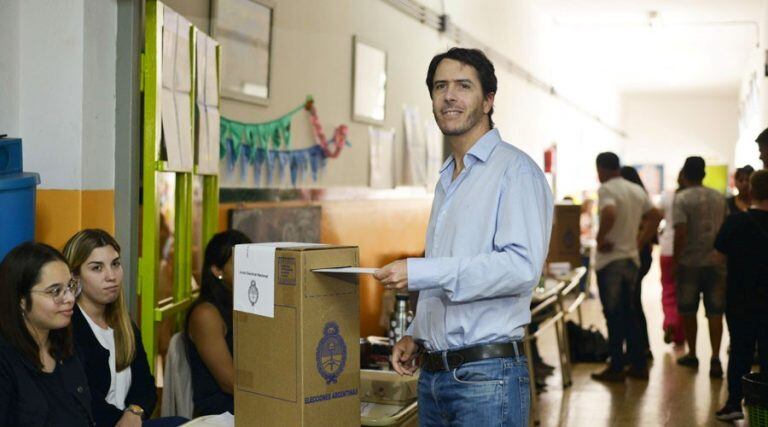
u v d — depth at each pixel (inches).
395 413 119.8
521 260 84.7
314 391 88.0
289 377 87.8
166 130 131.0
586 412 223.3
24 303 93.4
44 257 94.1
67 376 97.7
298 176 204.8
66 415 96.3
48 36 123.0
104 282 110.9
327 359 89.1
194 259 150.8
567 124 524.1
